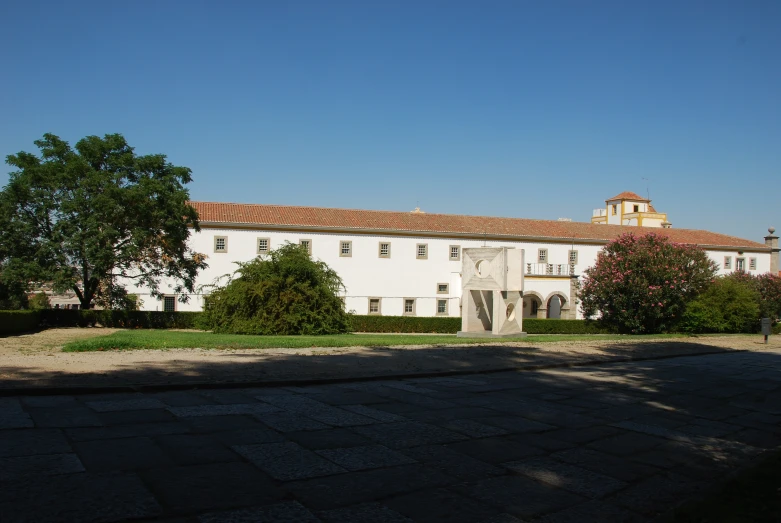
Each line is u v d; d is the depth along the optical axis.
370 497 5.14
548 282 47.31
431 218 50.12
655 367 16.61
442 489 5.48
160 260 36.03
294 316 28.39
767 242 60.84
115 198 31.38
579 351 19.44
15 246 31.84
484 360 15.85
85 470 5.44
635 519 5.00
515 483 5.79
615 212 78.56
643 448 7.48
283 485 5.33
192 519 4.45
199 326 30.17
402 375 12.41
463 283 31.73
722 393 12.45
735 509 5.04
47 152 32.81
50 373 10.84
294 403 9.12
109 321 34.50
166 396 9.31
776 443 8.20
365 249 45.75
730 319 36.62
